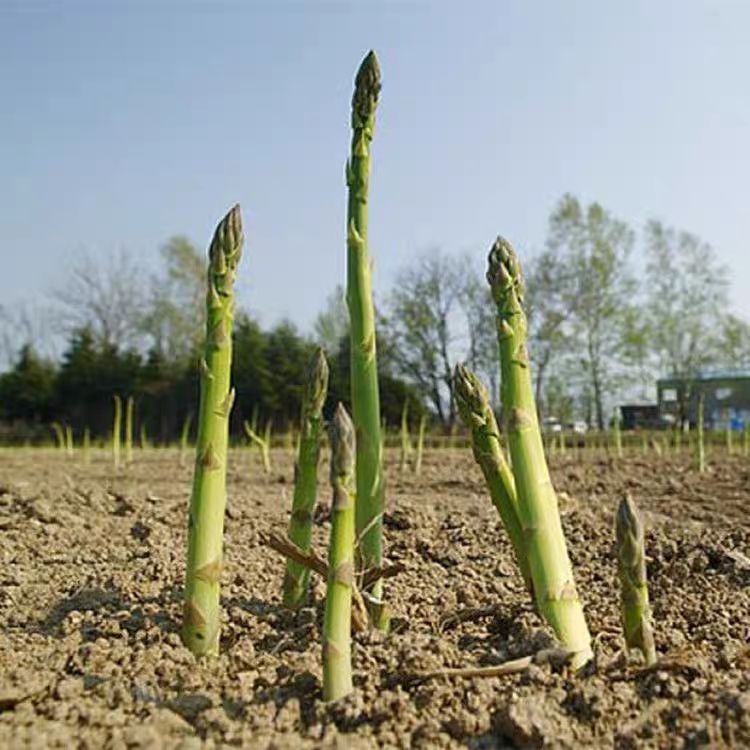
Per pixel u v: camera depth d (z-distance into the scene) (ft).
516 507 1.20
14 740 0.89
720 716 0.93
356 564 1.28
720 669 1.12
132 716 0.98
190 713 0.99
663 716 0.95
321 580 1.59
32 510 2.60
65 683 1.04
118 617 1.35
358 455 1.28
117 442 5.67
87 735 0.91
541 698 0.97
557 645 1.06
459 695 1.00
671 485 3.88
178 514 2.60
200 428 1.17
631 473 4.79
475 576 1.76
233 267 1.16
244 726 0.94
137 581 1.63
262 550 2.01
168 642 1.21
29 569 1.80
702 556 1.78
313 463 1.37
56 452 10.51
